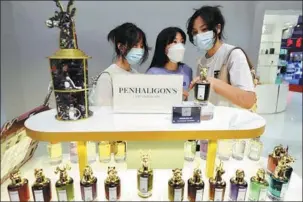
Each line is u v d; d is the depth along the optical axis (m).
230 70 1.01
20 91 1.03
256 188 0.84
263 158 1.10
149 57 0.98
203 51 1.00
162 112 0.85
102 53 0.99
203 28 0.97
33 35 0.98
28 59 1.00
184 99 0.99
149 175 0.84
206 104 0.84
